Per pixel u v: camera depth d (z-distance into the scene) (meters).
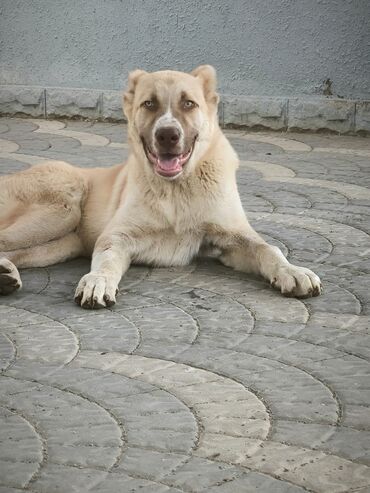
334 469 2.36
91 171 3.45
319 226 3.63
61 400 2.57
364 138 5.05
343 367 2.70
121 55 5.54
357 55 5.04
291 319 2.94
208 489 2.31
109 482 2.33
